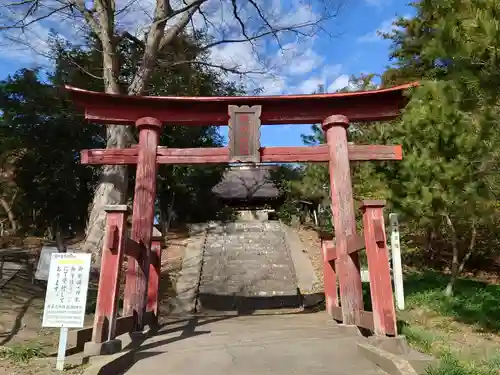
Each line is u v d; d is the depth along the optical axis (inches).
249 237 684.1
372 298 204.7
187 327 287.9
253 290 496.1
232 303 461.7
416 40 494.3
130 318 247.3
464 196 254.8
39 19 435.5
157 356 193.9
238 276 536.7
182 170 756.6
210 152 309.3
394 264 327.9
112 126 454.0
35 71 662.5
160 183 783.7
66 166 675.4
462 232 420.2
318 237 698.8
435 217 294.0
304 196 757.9
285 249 631.2
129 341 224.7
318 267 566.9
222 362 183.2
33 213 741.3
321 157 309.9
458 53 188.4
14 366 170.7
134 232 285.1
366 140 482.0
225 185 1083.9
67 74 666.8
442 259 531.2
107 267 201.3
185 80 658.2
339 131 310.8
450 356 189.5
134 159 315.3
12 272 409.7
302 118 323.3
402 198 292.4
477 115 216.5
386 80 559.5
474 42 181.6
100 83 668.1
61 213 706.8
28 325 277.0
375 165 401.7
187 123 329.1
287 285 510.0
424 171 261.7
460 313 297.9
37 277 271.7
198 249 632.4
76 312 171.2
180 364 181.0
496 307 306.5
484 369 175.6
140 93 462.3
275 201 1027.9
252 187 1064.2
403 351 187.6
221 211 939.3
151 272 308.8
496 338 245.3
